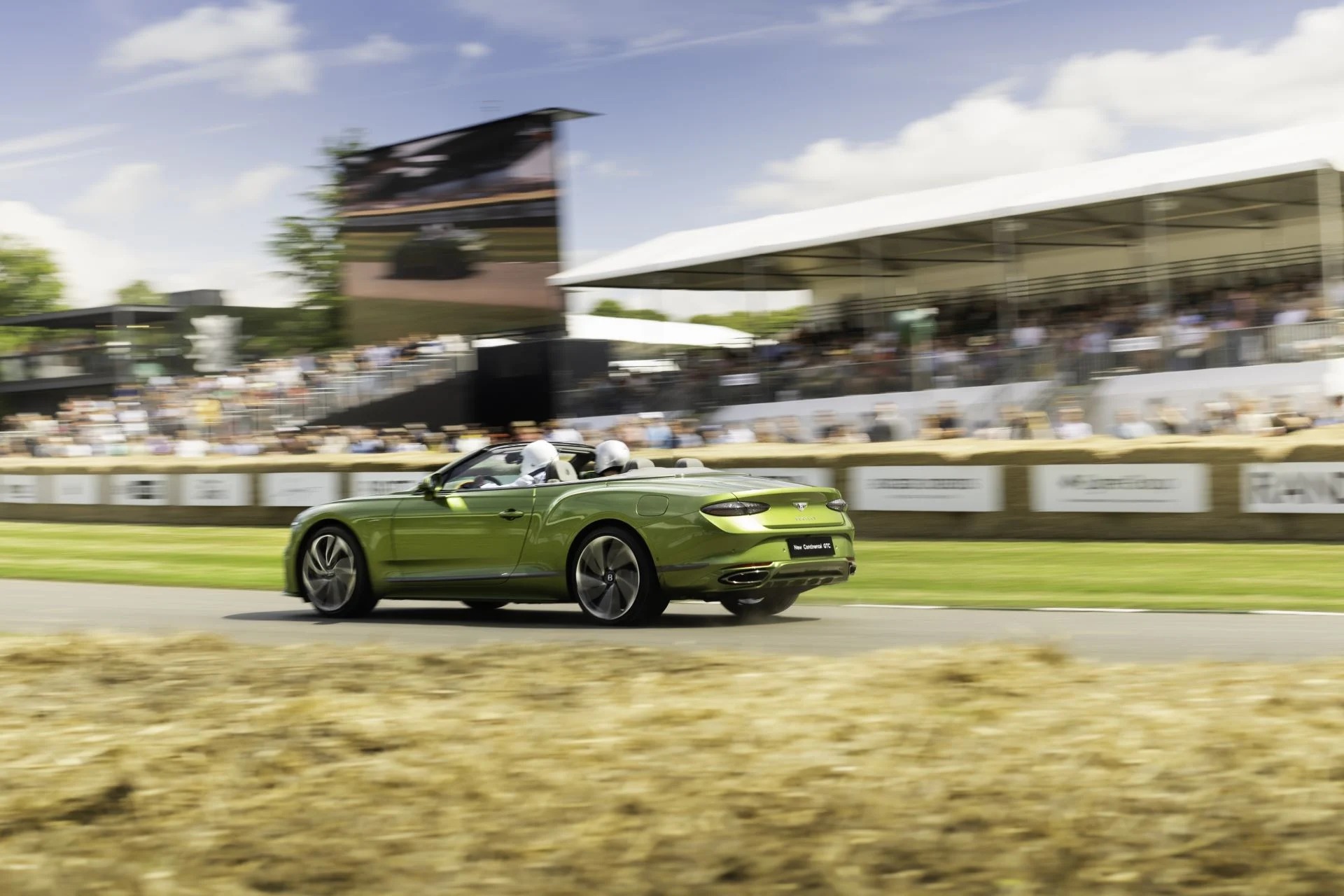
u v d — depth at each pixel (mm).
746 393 27844
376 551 10086
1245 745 4262
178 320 50188
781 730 4730
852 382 26328
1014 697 5148
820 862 3520
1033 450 16500
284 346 60625
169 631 9094
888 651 6441
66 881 3641
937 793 3977
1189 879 3326
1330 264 24078
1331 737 4305
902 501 17406
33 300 80875
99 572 15523
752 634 8656
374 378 32969
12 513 27156
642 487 9141
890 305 32281
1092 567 13086
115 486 25250
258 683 6109
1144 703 4938
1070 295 29703
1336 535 14648
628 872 3529
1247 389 21812
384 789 4328
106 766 4703
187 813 4203
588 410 30156
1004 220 29047
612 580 9195
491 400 33344
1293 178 25484
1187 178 25172
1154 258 27250
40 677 6469
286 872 3646
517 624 9531
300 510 22703
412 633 9125
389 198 36500
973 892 3316
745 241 33750
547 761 4523
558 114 33844
